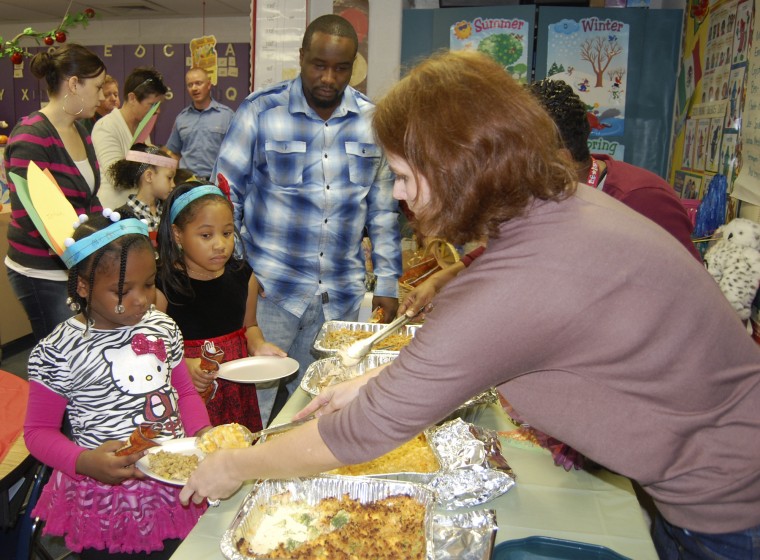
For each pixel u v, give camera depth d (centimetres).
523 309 81
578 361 85
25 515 131
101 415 134
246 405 199
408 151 83
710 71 311
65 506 129
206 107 487
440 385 83
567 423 90
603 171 156
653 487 96
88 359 132
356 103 235
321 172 231
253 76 371
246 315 209
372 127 90
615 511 115
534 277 81
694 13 340
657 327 83
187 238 178
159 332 143
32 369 131
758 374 92
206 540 105
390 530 108
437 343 82
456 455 129
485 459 123
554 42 372
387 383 87
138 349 136
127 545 129
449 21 373
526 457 136
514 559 96
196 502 107
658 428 88
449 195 83
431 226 89
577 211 86
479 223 85
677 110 367
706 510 92
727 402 90
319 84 215
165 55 652
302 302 237
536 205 86
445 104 80
